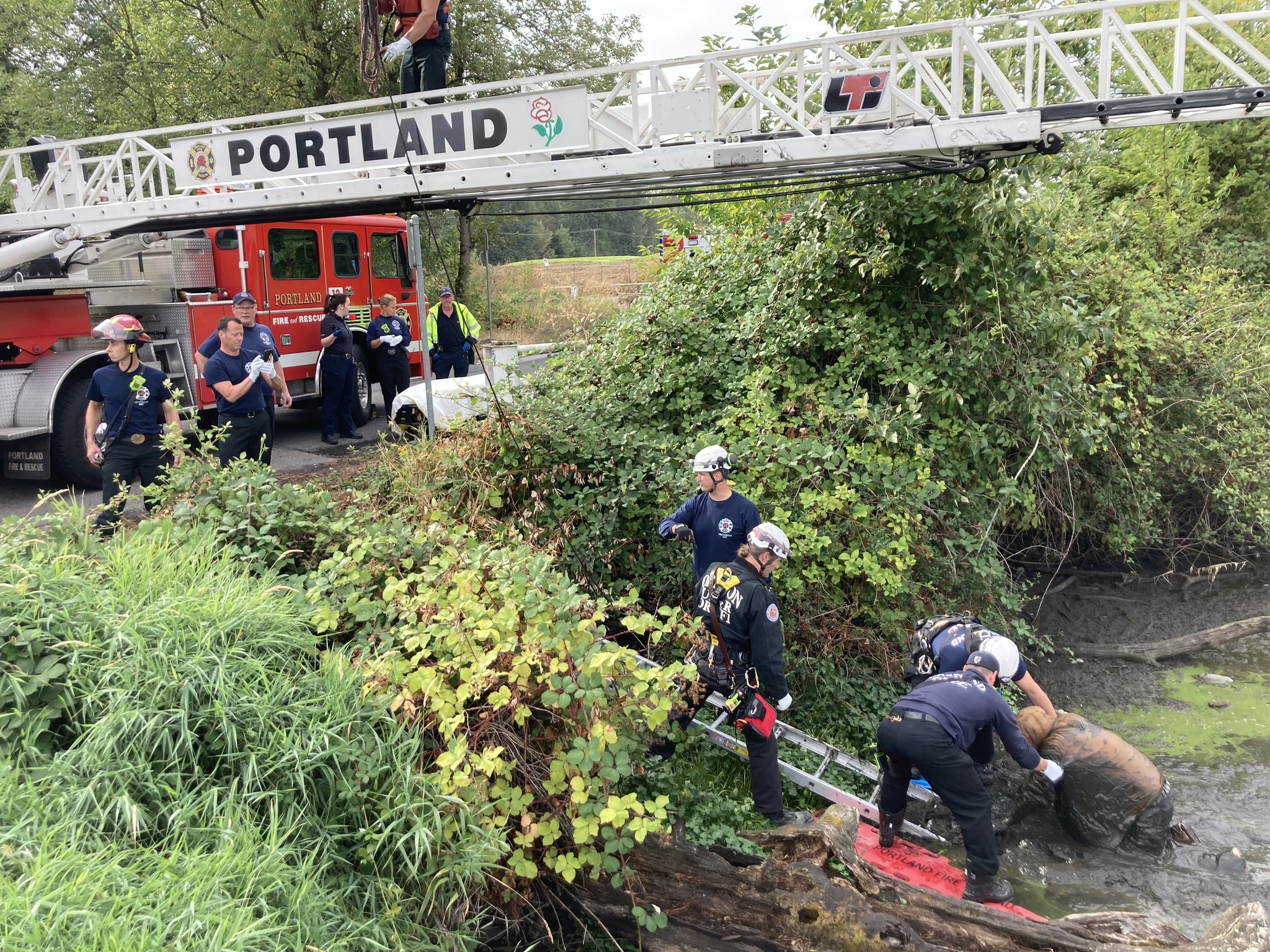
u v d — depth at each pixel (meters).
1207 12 4.64
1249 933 3.11
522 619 3.29
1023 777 4.66
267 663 2.94
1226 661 5.99
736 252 7.14
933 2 6.55
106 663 2.69
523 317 20.39
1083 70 8.59
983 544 5.36
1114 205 8.47
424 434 6.08
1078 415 5.97
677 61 5.22
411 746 2.78
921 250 5.75
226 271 10.03
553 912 3.14
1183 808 4.41
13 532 3.30
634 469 5.27
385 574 3.73
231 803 2.49
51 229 6.79
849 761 4.45
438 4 5.86
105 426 6.16
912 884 3.38
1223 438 7.11
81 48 20.23
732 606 3.84
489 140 5.60
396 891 2.58
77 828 2.31
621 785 4.01
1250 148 10.82
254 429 6.80
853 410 5.23
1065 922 3.29
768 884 3.10
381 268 12.23
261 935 2.11
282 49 17.34
